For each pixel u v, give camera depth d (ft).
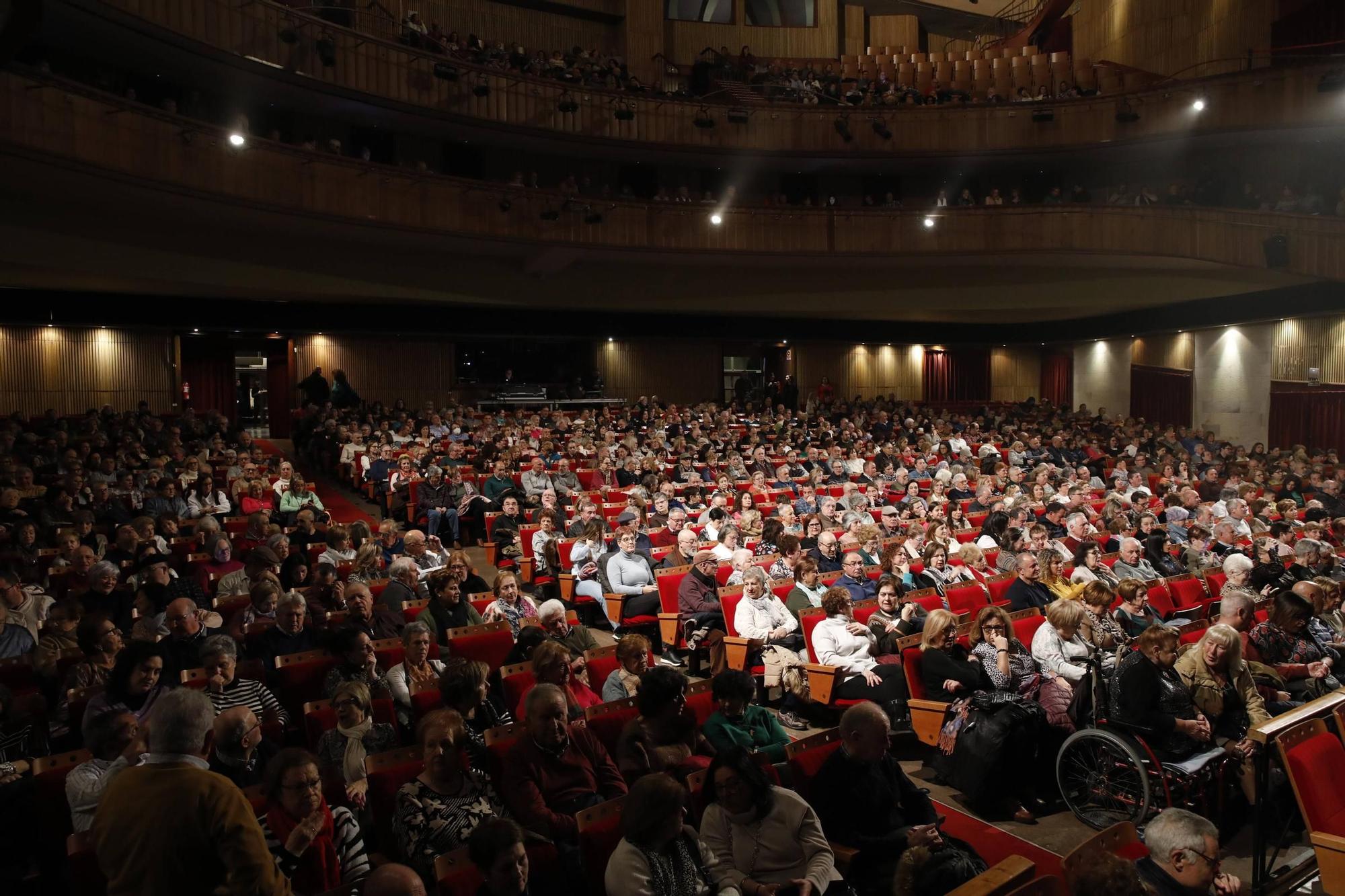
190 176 43.96
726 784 12.58
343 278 58.49
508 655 19.35
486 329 69.41
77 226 45.96
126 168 40.83
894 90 71.77
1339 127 58.18
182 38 44.83
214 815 8.45
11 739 15.65
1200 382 71.05
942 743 18.08
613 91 63.21
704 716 17.38
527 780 13.41
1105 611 20.29
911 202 70.59
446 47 58.49
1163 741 16.42
